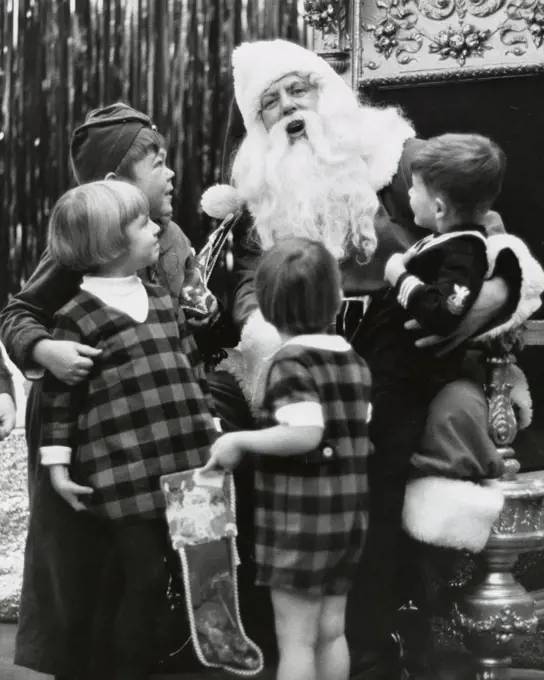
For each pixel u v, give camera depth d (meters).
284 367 2.27
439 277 2.43
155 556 2.37
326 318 2.32
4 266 4.53
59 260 2.43
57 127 4.44
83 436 2.37
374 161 2.88
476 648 2.58
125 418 2.35
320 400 2.27
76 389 2.38
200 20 4.19
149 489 2.33
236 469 2.66
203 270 2.86
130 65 4.31
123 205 2.38
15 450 3.77
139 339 2.37
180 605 2.76
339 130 2.84
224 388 2.86
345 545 2.30
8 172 4.52
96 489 2.35
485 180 2.49
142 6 4.28
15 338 2.47
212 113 4.19
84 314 2.38
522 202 3.42
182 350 2.51
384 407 2.59
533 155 3.41
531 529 2.57
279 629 2.31
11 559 3.61
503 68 3.42
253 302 2.82
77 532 2.49
